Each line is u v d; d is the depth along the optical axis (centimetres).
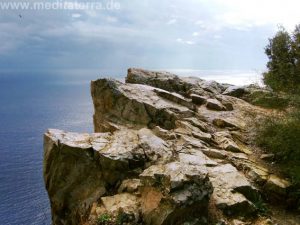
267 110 1864
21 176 12550
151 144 1171
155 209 842
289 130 1217
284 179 1142
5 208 8925
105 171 1063
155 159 1096
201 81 2381
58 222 1114
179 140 1314
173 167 932
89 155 1085
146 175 924
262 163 1251
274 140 1273
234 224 868
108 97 1619
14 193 10344
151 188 894
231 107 1891
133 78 2153
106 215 875
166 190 848
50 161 1123
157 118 1532
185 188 847
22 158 16038
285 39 2133
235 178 1050
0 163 15025
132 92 1681
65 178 1103
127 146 1145
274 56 2203
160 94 1783
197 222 833
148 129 1356
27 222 7825
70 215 1087
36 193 10256
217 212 896
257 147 1392
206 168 1078
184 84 2202
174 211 809
